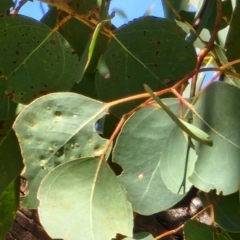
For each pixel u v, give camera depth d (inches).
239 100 19.2
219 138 19.1
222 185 18.8
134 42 21.5
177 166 19.4
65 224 18.9
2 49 21.1
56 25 21.7
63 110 20.1
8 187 21.7
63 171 19.4
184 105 20.0
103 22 19.5
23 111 19.9
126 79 21.4
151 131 20.1
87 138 20.1
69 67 21.5
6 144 21.5
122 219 19.2
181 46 21.5
